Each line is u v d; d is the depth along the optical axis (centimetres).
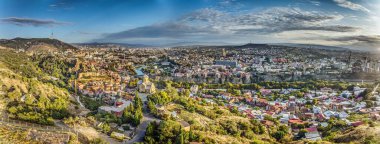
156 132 18525
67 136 16838
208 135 19862
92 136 17962
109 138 18238
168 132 18125
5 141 15462
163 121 19075
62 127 18438
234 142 19500
